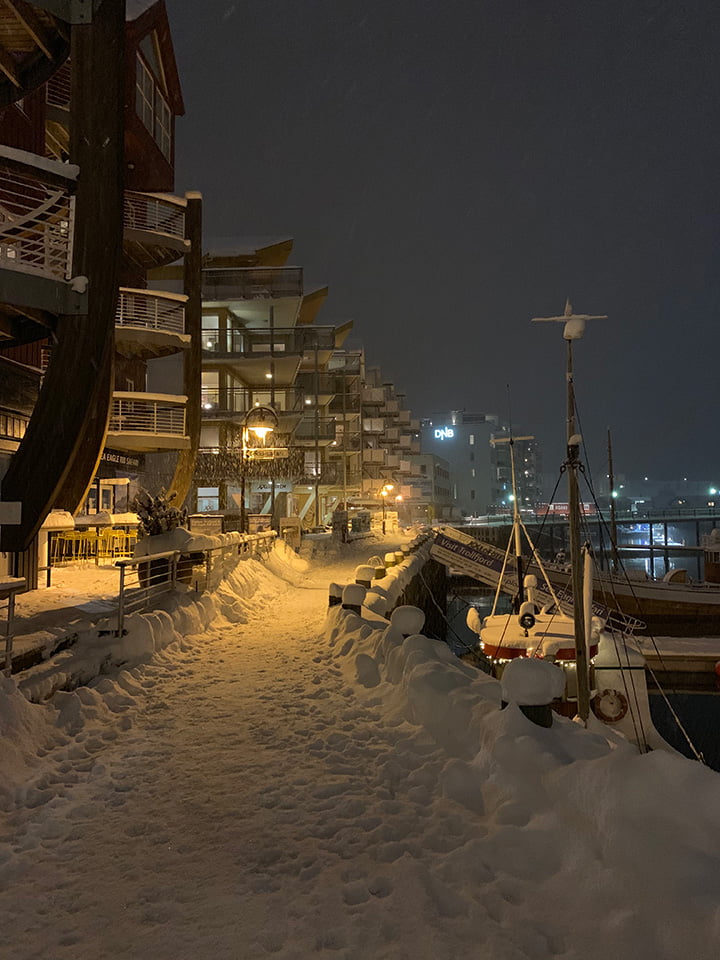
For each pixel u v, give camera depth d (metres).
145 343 24.78
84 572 16.52
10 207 14.80
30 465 11.36
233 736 5.86
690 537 130.38
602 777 3.57
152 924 3.05
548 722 4.67
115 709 6.57
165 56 27.20
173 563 11.88
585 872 3.16
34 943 2.92
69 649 7.79
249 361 42.88
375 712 6.34
